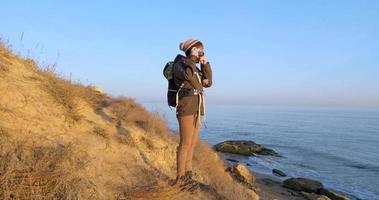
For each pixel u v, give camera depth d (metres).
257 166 27.67
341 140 71.69
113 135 6.30
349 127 132.75
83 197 3.80
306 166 32.75
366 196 21.45
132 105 9.90
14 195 3.32
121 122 7.41
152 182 5.08
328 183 24.98
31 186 3.46
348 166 35.97
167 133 9.16
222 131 82.56
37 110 5.44
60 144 4.73
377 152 52.31
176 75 4.91
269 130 94.25
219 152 35.25
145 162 5.96
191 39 5.07
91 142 5.46
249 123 135.00
